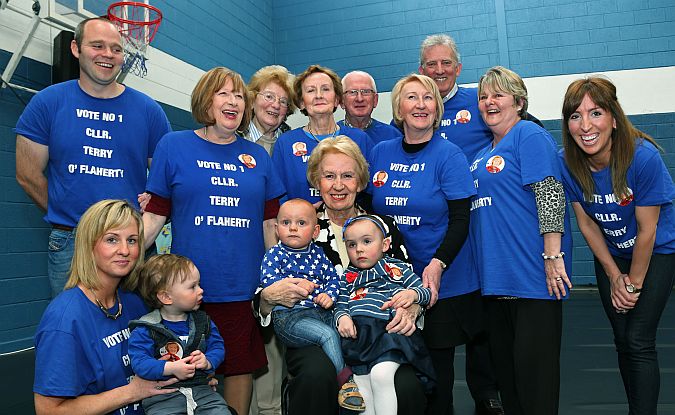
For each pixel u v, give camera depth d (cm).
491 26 845
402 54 880
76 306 180
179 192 223
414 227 239
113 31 246
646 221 221
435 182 238
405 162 247
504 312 237
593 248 251
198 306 203
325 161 229
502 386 246
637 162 220
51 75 511
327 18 920
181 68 704
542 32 827
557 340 218
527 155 221
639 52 788
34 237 486
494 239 227
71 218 239
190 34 727
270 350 279
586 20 809
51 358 171
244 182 231
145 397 182
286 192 267
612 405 292
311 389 185
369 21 898
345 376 199
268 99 309
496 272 224
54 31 516
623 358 238
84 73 246
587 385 333
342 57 912
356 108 339
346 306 213
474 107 337
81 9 507
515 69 838
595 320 558
